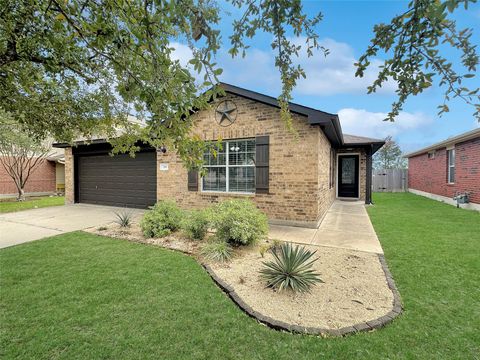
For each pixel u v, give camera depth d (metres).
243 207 4.89
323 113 5.95
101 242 5.04
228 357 2.00
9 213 8.83
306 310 2.63
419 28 1.55
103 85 3.18
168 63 1.81
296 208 6.49
